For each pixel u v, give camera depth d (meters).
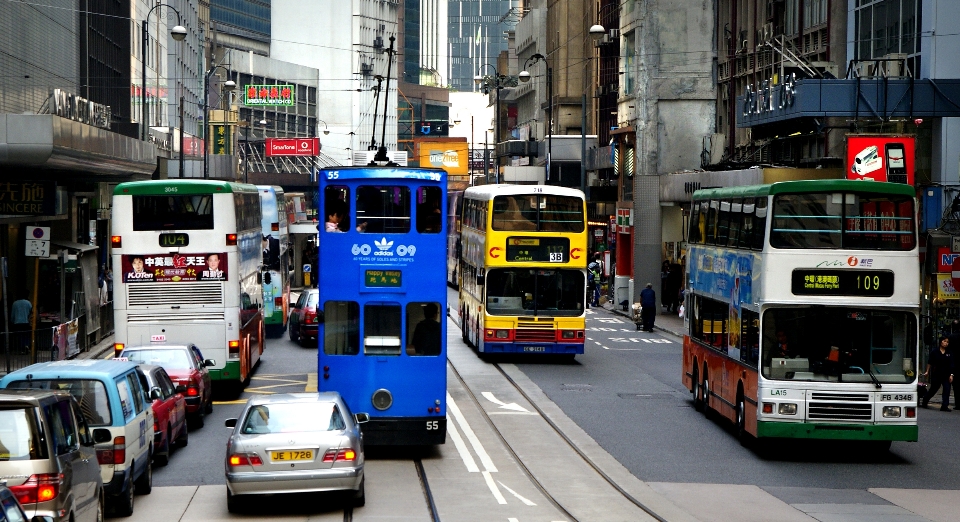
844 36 88.06
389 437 44.06
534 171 170.75
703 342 55.03
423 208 44.75
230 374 58.47
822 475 41.34
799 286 43.34
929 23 73.94
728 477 40.75
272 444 32.34
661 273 120.00
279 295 92.88
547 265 74.19
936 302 65.12
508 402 58.47
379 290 44.44
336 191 44.62
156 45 160.62
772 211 43.50
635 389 63.53
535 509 34.88
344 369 44.28
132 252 57.84
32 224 85.88
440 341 44.50
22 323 72.56
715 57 123.12
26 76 83.81
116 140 81.69
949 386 58.34
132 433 33.47
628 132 124.38
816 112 76.75
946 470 42.59
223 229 58.22
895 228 43.41
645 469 41.97
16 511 18.28
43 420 24.44
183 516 33.41
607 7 149.25
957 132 74.25
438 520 33.06
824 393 42.97
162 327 58.03
